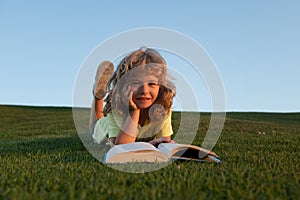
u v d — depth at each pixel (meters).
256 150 1.59
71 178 0.90
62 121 5.45
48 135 3.05
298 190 0.75
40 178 0.91
